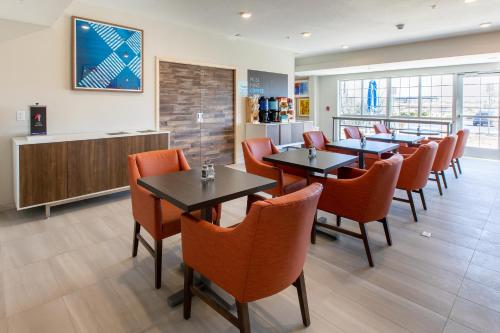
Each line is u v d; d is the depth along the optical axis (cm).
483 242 296
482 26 534
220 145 618
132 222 345
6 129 375
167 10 448
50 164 355
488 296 213
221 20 497
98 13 429
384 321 190
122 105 468
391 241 294
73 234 314
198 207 176
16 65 374
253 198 237
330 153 348
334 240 301
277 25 526
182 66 539
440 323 188
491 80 715
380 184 246
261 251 146
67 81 411
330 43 667
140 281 232
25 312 196
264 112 673
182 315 196
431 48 639
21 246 287
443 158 443
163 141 452
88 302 208
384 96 884
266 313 198
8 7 304
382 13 464
